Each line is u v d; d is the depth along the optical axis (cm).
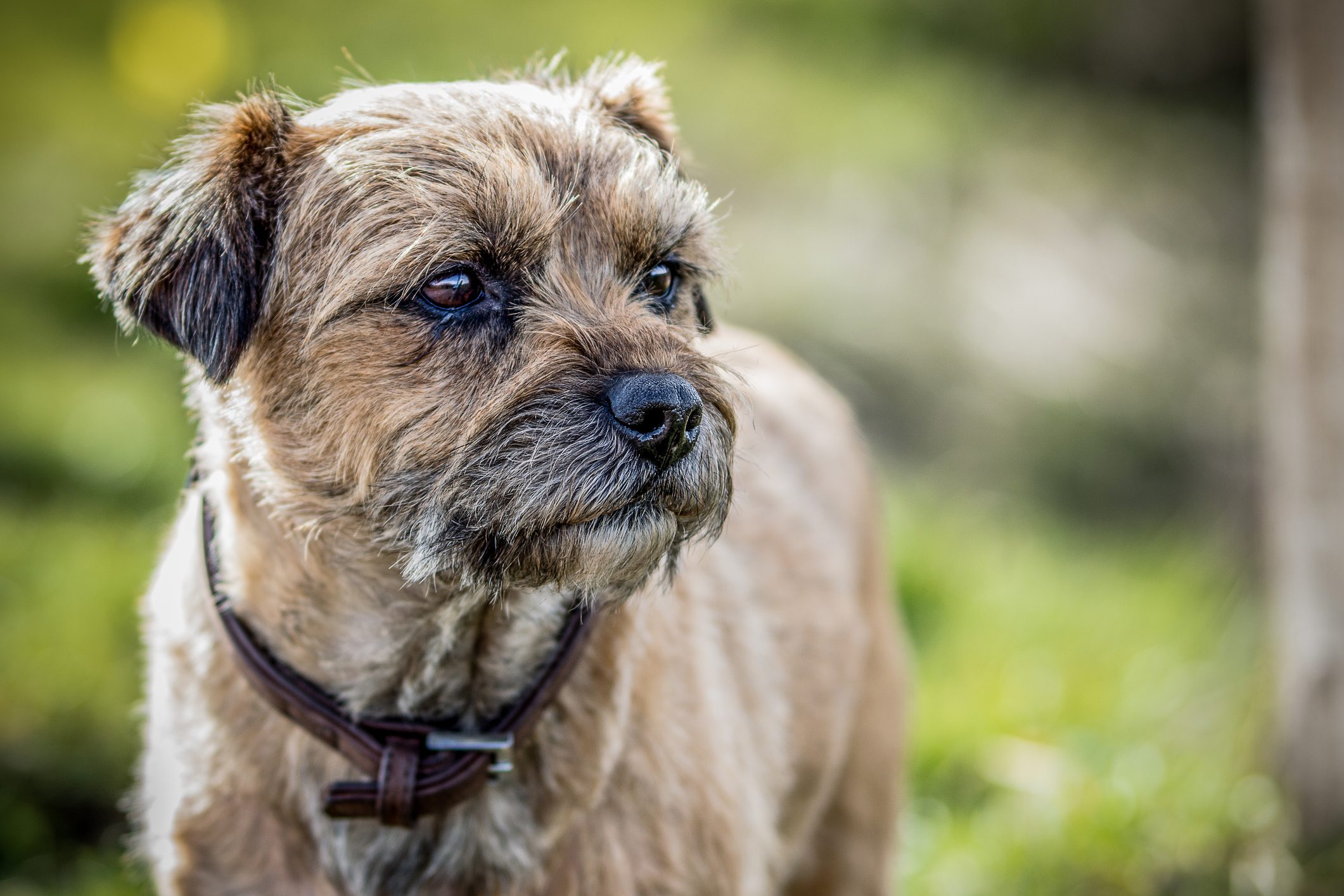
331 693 344
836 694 451
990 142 1588
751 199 1329
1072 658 704
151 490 782
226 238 342
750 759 389
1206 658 687
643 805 352
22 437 798
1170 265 1360
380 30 1481
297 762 343
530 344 335
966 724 638
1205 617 740
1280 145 561
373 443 332
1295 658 555
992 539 861
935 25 1925
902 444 1034
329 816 336
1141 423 1098
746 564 432
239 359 340
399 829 344
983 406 1084
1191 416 1117
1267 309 603
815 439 493
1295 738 554
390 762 333
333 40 1417
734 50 1734
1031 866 547
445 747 337
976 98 1720
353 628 342
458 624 342
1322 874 528
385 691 345
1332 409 541
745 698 401
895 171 1448
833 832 491
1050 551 875
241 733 344
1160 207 1484
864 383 1083
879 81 1720
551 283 345
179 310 340
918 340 1147
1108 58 1875
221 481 350
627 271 361
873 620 504
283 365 343
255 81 447
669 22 1766
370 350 334
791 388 507
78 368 906
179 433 837
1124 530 984
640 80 420
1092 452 1059
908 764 547
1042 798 582
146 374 917
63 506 747
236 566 344
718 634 399
